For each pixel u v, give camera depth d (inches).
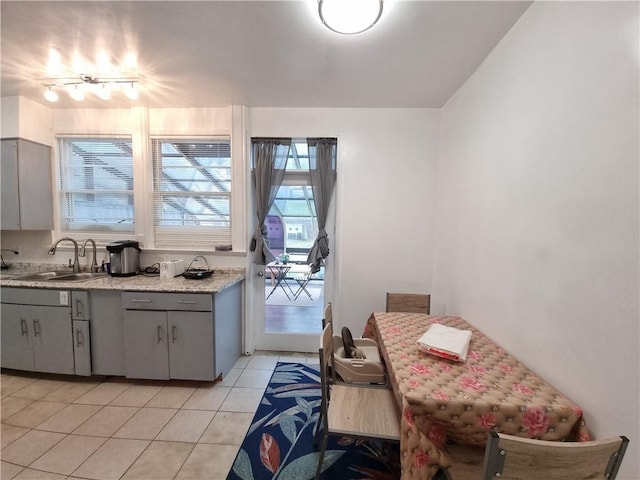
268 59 77.2
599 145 39.6
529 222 54.9
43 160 112.1
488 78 72.1
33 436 70.7
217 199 116.1
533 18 54.6
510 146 61.7
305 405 84.2
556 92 48.2
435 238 110.5
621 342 36.3
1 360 95.7
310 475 60.9
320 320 120.6
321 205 113.4
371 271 113.7
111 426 74.4
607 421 38.2
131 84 91.5
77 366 93.8
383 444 69.5
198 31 65.9
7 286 93.6
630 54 35.3
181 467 62.2
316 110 110.6
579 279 42.9
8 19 61.7
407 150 110.0
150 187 114.0
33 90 97.7
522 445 30.2
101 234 117.5
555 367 47.7
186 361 91.3
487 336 70.4
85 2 56.5
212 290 88.7
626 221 35.6
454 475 42.8
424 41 68.1
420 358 58.7
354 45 70.3
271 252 116.7
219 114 111.3
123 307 90.7
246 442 69.6
